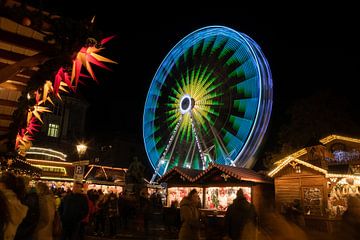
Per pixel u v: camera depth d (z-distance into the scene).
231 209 7.52
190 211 7.52
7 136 6.77
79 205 8.27
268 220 12.13
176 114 35.06
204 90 32.88
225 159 28.11
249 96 27.80
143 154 55.88
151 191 32.97
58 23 3.44
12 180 4.61
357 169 16.52
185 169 23.31
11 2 3.42
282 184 17.89
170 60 37.59
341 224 6.92
